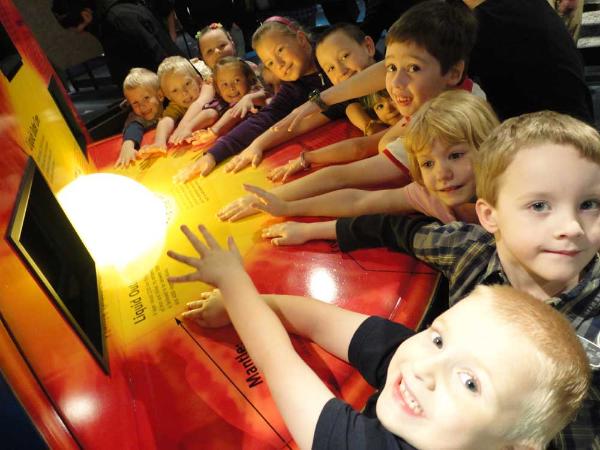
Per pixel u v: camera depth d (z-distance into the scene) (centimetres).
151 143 216
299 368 90
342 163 167
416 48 133
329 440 79
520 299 75
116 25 281
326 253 132
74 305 103
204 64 271
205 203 164
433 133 115
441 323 77
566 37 162
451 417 70
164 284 132
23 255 85
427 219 125
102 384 98
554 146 82
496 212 92
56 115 163
